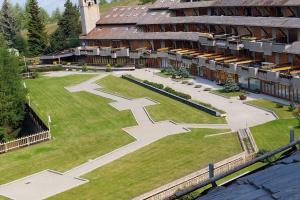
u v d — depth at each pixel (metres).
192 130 63.72
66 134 69.12
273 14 87.25
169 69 106.69
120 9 139.50
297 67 73.81
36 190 49.59
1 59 78.38
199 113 72.12
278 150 13.69
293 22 75.69
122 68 118.31
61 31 155.50
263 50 79.88
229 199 11.80
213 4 104.69
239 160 46.22
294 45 73.31
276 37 80.88
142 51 118.50
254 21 85.81
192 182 43.97
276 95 75.19
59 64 134.00
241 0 95.44
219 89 85.75
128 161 54.53
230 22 92.75
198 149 54.94
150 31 123.81
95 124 72.81
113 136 65.44
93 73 118.44
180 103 79.81
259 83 79.25
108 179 49.88
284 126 59.38
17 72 80.56
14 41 173.62
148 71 112.75
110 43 132.00
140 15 129.38
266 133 57.34
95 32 138.38
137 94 90.38
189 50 106.88
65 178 52.03
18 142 65.69
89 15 139.62
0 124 76.44
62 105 86.88
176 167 50.16
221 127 63.56
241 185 12.52
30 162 58.88
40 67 129.12
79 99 90.56
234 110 71.00
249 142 54.78
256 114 67.31
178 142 58.84
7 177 54.62
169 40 113.94
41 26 153.88
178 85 93.38
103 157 57.16
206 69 95.81
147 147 58.69
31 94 98.50
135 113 76.75
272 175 12.50
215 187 12.82
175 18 115.56
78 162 56.66
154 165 51.78
